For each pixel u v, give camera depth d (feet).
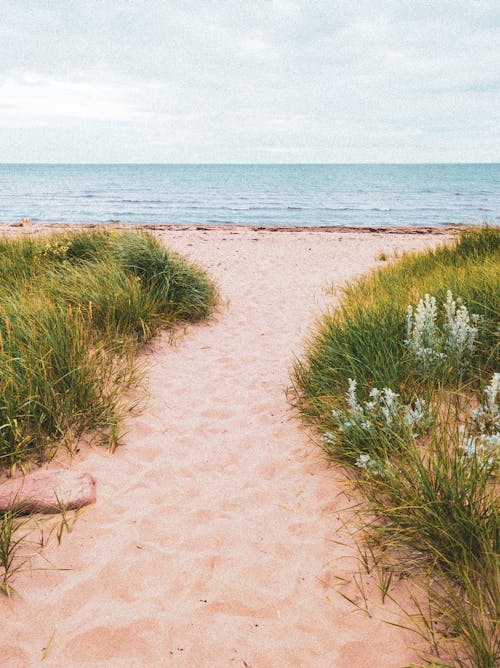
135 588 7.07
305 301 26.48
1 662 5.74
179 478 10.11
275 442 11.60
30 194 187.52
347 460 10.03
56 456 10.21
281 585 7.22
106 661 5.87
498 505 6.88
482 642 5.38
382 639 6.15
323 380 12.72
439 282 16.70
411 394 11.19
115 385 13.43
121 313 17.11
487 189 212.02
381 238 54.95
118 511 8.84
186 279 21.88
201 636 6.29
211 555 7.86
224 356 17.81
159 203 143.43
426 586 6.64
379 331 13.37
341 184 264.31
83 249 24.49
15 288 17.75
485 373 11.53
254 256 42.16
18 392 10.29
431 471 7.89
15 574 7.09
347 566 7.48
